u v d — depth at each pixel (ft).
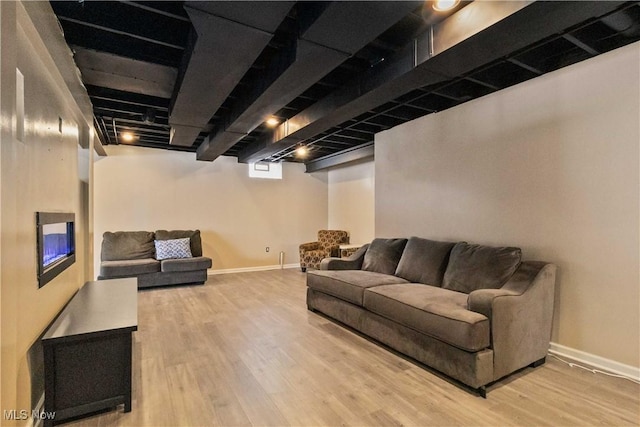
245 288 16.51
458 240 11.12
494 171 10.04
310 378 7.34
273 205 22.66
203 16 5.64
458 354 6.91
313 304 12.26
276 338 9.72
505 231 9.72
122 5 7.06
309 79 8.02
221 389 6.88
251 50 6.74
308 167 23.62
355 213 21.81
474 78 9.39
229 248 21.16
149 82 9.51
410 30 7.72
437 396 6.59
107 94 10.96
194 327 10.70
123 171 18.30
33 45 6.03
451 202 11.39
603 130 7.73
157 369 7.77
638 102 7.22
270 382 7.16
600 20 6.76
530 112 9.14
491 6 5.97
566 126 8.39
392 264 11.90
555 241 8.58
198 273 17.19
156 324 11.00
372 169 20.31
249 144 18.29
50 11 5.97
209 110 10.10
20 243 5.19
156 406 6.27
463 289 9.08
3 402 4.36
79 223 10.80
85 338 5.80
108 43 7.83
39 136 6.36
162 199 19.22
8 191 4.52
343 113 10.48
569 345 8.29
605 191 7.69
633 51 7.29
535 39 6.40
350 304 10.32
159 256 17.30
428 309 7.52
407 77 7.97
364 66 9.32
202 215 20.31
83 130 11.99
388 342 8.77
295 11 6.65
